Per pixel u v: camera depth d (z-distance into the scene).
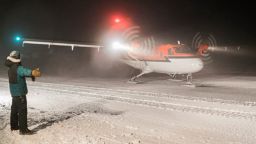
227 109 12.30
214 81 22.69
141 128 9.54
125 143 8.09
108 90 17.67
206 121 10.44
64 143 8.09
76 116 11.10
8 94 16.25
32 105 13.34
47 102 14.03
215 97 15.15
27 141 8.26
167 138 8.53
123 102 13.91
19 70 8.55
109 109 12.51
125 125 9.88
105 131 9.18
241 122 10.30
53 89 17.98
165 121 10.43
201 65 19.36
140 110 12.23
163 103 13.58
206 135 8.81
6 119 10.58
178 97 15.16
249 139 8.43
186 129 9.45
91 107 12.89
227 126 9.80
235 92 16.92
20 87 8.68
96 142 8.16
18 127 9.21
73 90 17.64
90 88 18.52
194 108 12.49
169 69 20.55
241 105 13.13
